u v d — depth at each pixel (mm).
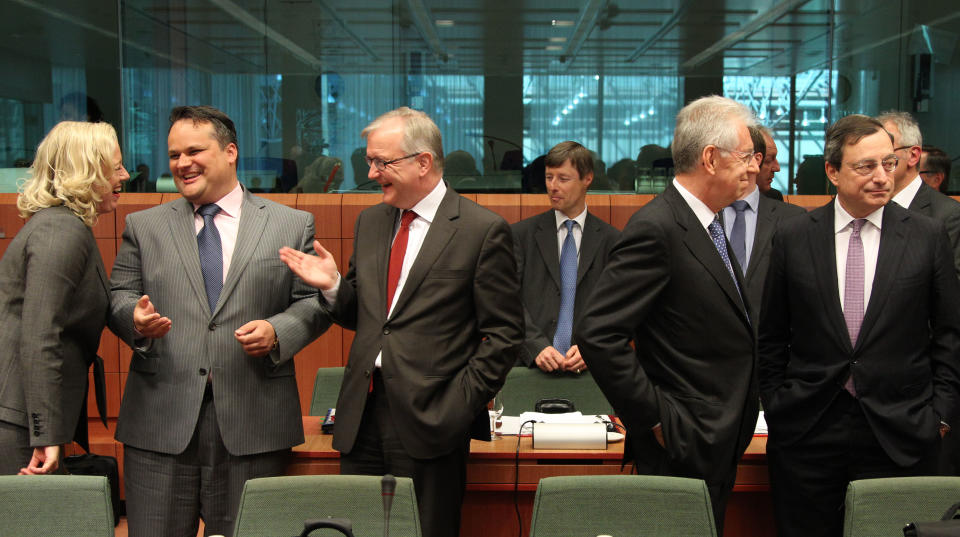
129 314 2182
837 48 5125
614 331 1899
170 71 5066
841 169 2182
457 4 5062
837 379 2158
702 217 1998
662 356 2004
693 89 5141
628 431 2059
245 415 2197
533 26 5074
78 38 5016
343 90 5086
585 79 5098
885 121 2799
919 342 2164
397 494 1791
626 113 5102
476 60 5086
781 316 2334
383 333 2164
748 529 2496
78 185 2139
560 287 3348
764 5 5070
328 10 5051
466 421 2104
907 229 2184
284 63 5066
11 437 2049
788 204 3240
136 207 4207
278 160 5066
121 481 3641
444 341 2154
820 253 2229
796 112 5160
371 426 2193
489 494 2484
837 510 2191
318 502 1800
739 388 1939
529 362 3229
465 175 5105
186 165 2227
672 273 1945
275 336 2172
